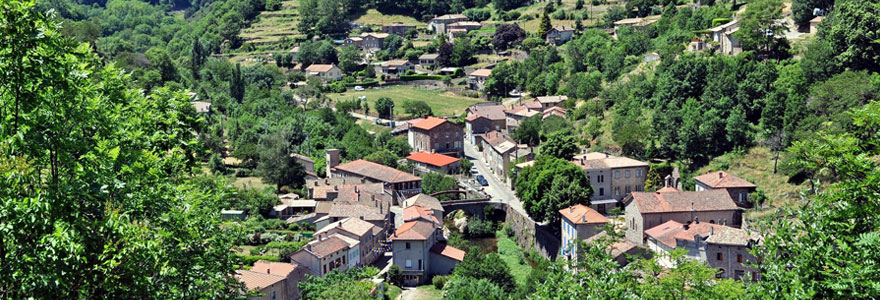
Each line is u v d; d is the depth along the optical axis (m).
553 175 99.56
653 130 115.88
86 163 26.39
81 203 25.89
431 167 131.38
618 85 139.38
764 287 26.30
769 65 112.75
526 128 139.88
